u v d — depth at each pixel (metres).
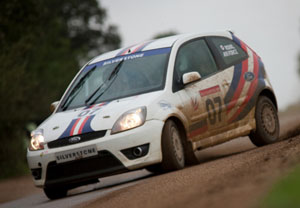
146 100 23.19
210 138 25.36
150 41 27.28
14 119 62.44
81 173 22.80
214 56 26.97
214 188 14.25
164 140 22.84
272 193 11.29
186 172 20.59
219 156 30.03
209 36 27.62
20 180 53.94
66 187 24.50
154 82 24.38
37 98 67.75
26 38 65.06
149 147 22.38
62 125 23.62
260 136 27.66
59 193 24.66
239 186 13.57
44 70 101.44
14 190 40.81
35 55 88.69
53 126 23.92
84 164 22.70
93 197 21.19
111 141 22.25
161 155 22.69
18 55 63.47
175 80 24.55
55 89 104.19
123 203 16.27
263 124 27.86
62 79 106.19
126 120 22.47
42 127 24.36
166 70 24.64
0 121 61.66
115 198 17.92
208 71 26.19
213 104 25.59
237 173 16.45
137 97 23.72
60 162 23.02
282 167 15.02
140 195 16.97
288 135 30.19
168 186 17.50
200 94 25.11
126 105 23.16
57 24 117.75
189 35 26.92
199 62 26.14
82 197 22.58
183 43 26.19
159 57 25.36
